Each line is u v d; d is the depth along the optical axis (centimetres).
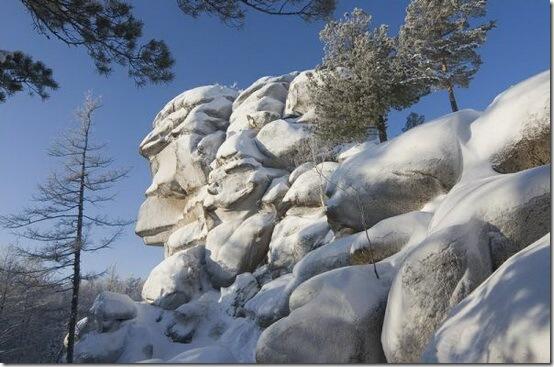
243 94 3192
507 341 295
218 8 724
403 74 1595
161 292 2236
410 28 1894
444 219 583
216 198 2392
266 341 618
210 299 2123
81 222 1753
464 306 390
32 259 1664
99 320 2009
